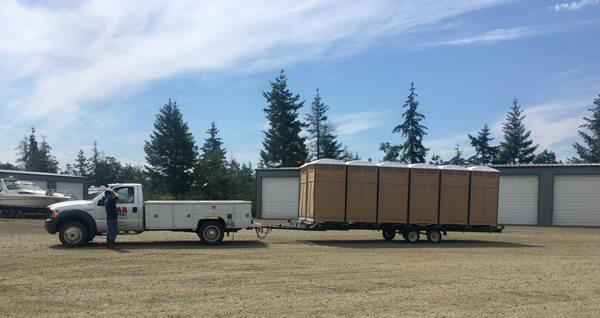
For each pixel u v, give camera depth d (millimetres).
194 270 12094
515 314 8133
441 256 15773
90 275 11266
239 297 9156
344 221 20219
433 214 21109
